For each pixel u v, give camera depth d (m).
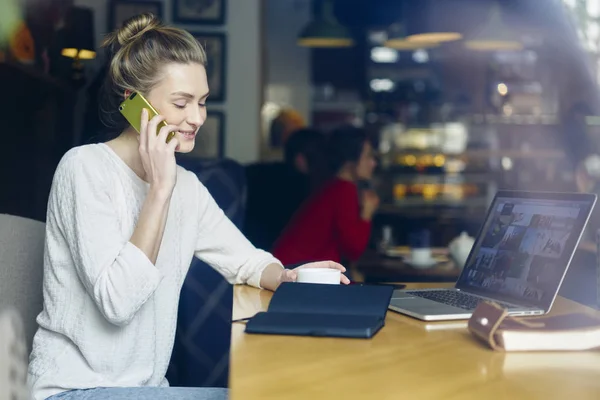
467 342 1.48
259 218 5.03
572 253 1.72
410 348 1.42
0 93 3.24
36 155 3.85
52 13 4.24
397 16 6.64
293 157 5.04
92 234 1.78
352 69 8.80
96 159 1.89
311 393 1.12
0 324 1.88
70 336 1.85
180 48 1.90
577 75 7.46
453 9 5.88
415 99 8.29
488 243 2.06
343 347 1.42
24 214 3.66
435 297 1.96
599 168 4.18
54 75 4.28
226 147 6.09
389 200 7.42
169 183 1.80
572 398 1.11
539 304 1.76
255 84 6.07
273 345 1.44
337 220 4.15
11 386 1.90
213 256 2.22
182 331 3.09
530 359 1.35
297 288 1.71
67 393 1.81
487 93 8.02
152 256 1.78
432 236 6.93
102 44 2.00
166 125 1.83
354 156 4.25
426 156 7.62
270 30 8.82
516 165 7.45
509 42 5.92
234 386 1.16
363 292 1.68
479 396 1.12
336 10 6.99
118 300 1.72
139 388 1.83
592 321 1.52
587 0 7.27
